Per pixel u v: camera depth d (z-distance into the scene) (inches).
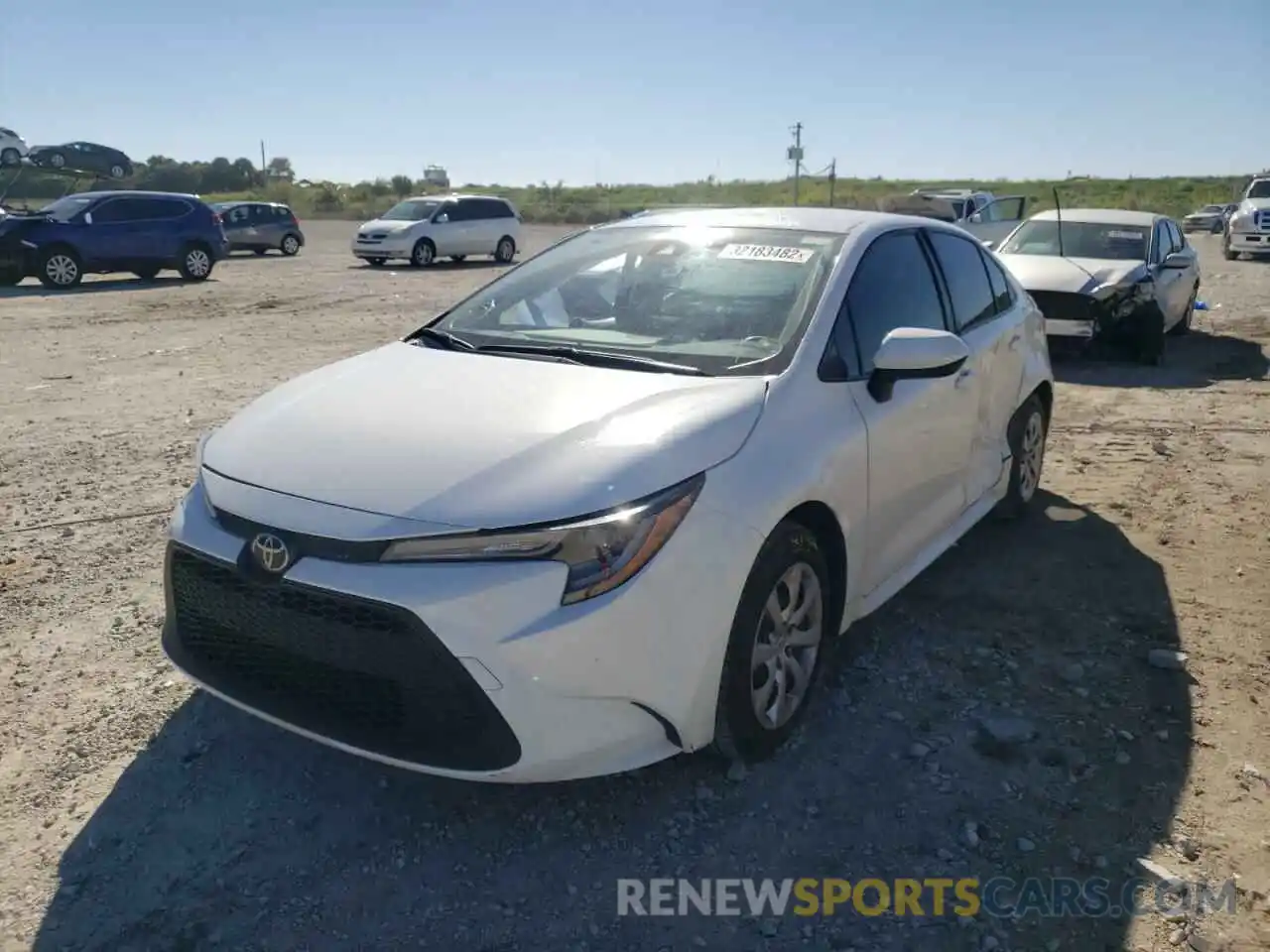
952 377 173.2
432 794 127.4
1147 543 208.5
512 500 110.1
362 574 108.3
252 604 116.2
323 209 2241.6
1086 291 398.3
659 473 115.3
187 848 117.9
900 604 179.9
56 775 130.4
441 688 107.3
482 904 109.6
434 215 1017.5
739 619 121.5
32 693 149.0
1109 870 114.0
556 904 109.7
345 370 149.6
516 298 168.9
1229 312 588.4
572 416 123.9
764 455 125.9
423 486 112.8
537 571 107.5
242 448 127.5
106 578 189.6
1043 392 228.1
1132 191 2447.1
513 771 108.3
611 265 169.3
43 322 551.8
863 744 137.1
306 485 116.6
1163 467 262.8
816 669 140.9
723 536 117.6
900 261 173.0
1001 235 786.2
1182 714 144.1
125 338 494.3
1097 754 134.8
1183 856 115.8
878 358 145.4
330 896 110.7
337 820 122.8
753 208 184.1
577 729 109.8
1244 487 244.8
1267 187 1027.3
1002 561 199.6
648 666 112.1
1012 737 138.4
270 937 105.2
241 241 1118.4
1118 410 331.6
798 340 142.6
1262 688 150.9
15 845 118.0
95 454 275.4
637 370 140.6
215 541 119.0
